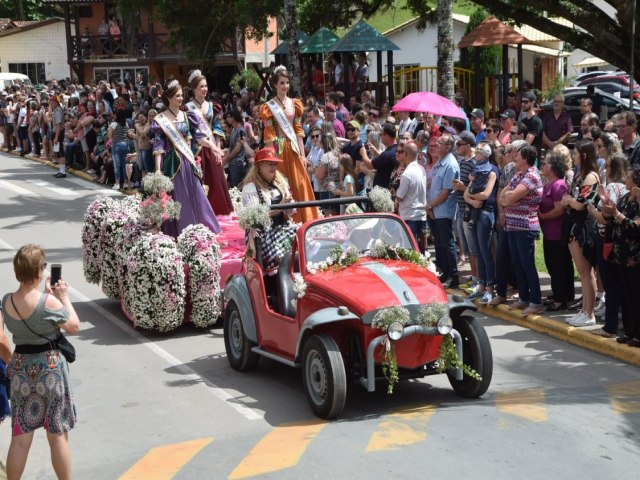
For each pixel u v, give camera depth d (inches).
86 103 1009.5
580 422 289.4
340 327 305.6
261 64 1510.8
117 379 353.1
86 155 986.1
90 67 1544.0
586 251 384.2
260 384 342.0
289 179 454.6
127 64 1523.1
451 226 462.6
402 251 326.6
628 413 297.9
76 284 521.0
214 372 358.6
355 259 321.1
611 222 356.5
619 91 1180.5
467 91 1019.3
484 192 424.8
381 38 916.6
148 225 416.2
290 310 328.5
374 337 290.7
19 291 248.2
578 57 1679.4
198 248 405.1
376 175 513.0
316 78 1042.7
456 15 1327.5
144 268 395.9
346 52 931.3
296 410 311.1
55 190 896.3
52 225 709.3
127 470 265.9
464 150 456.4
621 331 381.1
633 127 430.9
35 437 301.9
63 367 247.8
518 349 378.6
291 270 328.8
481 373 306.5
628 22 636.7
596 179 378.6
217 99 1061.8
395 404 313.1
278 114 451.8
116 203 469.4
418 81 1133.1
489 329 409.7
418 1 976.3
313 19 1050.1
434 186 464.1
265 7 1038.4
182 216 434.3
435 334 290.8
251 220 342.6
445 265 468.8
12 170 1064.8
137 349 392.8
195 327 426.0
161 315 399.9
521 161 403.5
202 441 285.0
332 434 283.1
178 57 1408.7
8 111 1232.2
